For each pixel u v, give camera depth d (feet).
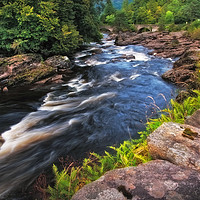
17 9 39.19
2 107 25.49
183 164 7.04
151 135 9.21
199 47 60.13
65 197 8.68
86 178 9.80
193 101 15.80
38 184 11.43
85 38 64.64
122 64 47.80
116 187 5.92
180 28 132.26
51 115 22.70
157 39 91.61
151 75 37.42
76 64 48.19
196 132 8.47
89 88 32.63
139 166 6.90
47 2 42.78
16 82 33.47
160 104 23.62
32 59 37.83
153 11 241.35
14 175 12.67
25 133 18.54
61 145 16.30
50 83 35.27
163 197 5.20
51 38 48.39
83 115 22.40
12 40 43.29
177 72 31.48
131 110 22.76
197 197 5.09
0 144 16.52
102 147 15.60
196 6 173.58
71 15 54.65
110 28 170.60
